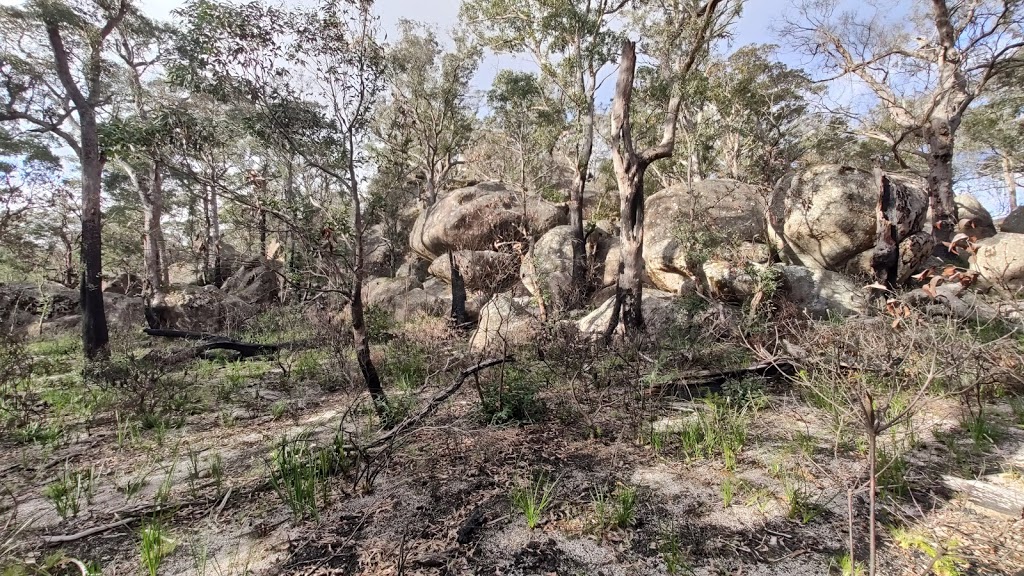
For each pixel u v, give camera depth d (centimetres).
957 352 281
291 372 711
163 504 299
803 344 421
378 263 1958
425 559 239
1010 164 1675
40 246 1345
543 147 1591
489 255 1298
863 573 216
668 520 269
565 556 240
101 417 506
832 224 888
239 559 246
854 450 342
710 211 1105
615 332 785
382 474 335
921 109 1281
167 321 1367
